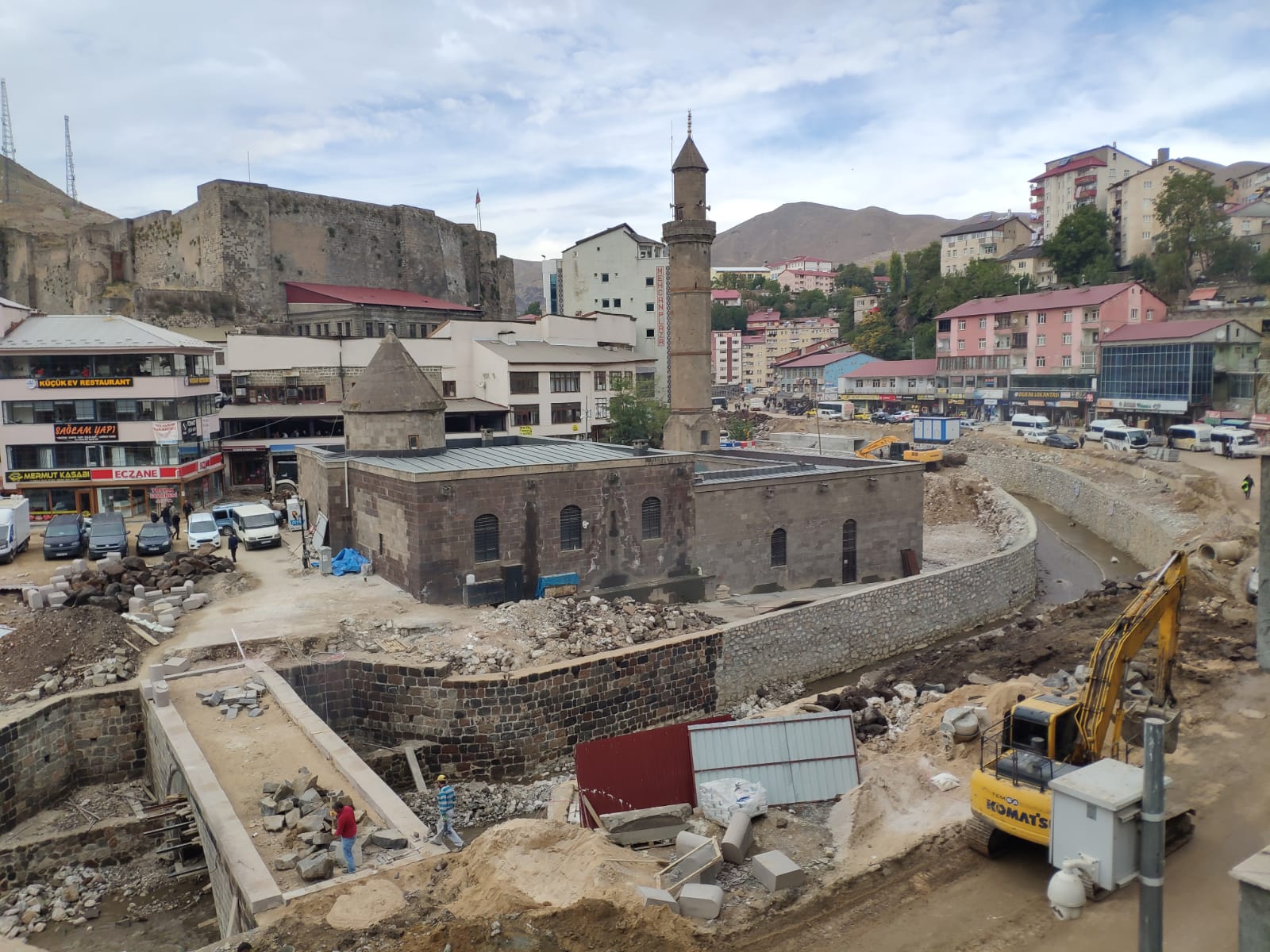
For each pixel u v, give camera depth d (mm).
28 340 53281
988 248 154375
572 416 82062
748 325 193625
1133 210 117000
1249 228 99750
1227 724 24109
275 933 15273
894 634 42938
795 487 46344
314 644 31594
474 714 29562
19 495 52500
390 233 101500
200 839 22266
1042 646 35594
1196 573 40625
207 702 26422
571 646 32688
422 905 16078
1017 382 103000
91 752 27641
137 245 98438
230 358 69875
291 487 63688
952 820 19656
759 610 41062
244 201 87125
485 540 37562
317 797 20250
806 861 18000
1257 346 78000
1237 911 15648
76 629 30453
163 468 53938
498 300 121188
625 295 118125
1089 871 14852
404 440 44344
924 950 15008
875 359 139000
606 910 15156
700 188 63062
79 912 22047
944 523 70750
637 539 41594
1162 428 82000
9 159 193375
